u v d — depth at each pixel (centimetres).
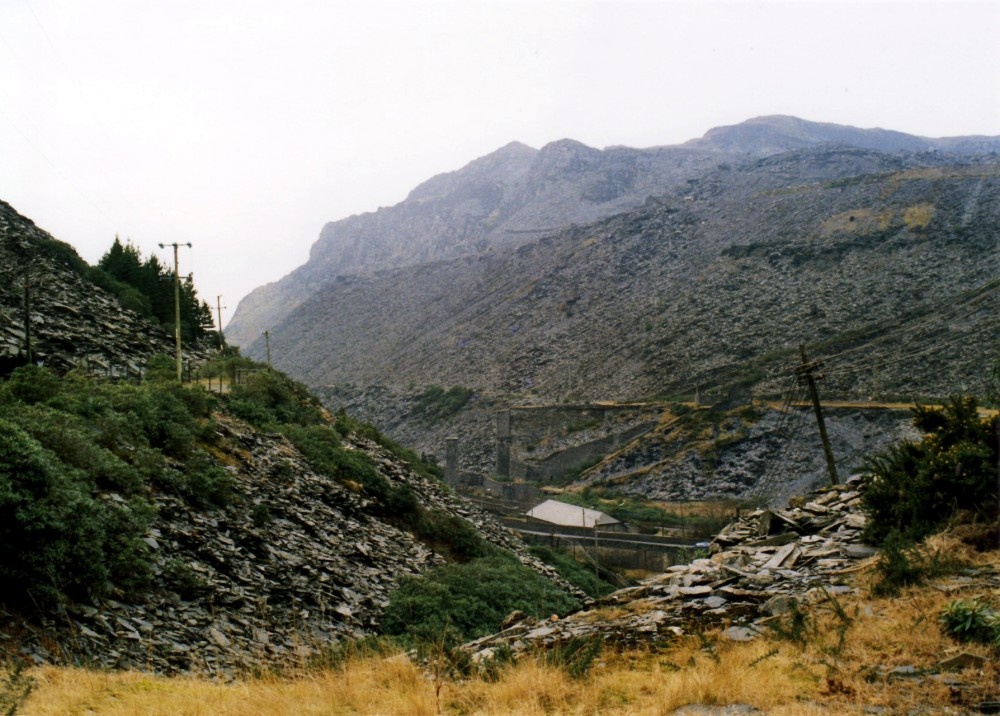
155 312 6569
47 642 1432
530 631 1566
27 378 2680
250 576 2322
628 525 8131
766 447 10369
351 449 4647
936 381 11569
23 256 5706
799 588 1567
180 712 1016
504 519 8244
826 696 977
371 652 1335
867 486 2003
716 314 19525
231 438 3481
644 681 1098
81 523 1703
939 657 1080
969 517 1712
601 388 17538
